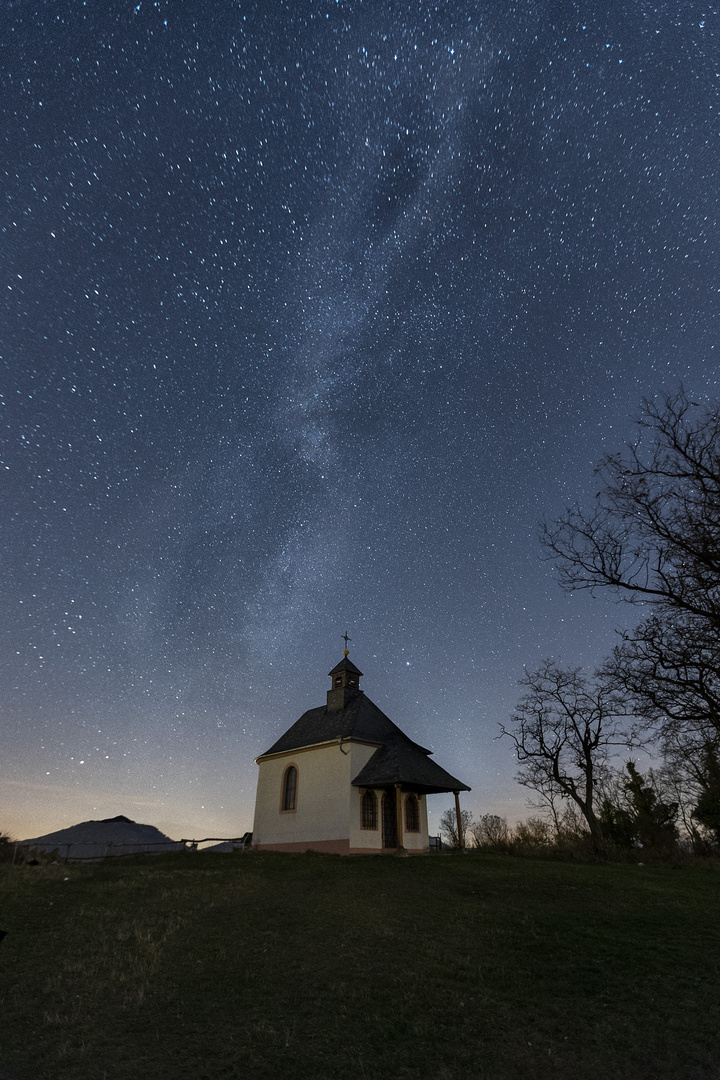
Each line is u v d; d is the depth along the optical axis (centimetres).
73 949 1130
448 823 4109
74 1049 731
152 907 1495
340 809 2945
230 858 2612
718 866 2294
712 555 1224
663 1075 668
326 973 994
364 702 3466
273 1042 763
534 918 1323
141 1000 883
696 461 1319
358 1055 732
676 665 1312
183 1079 669
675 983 930
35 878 2005
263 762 3544
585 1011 844
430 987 931
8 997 893
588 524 1522
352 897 1591
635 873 2038
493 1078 678
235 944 1158
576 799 3109
